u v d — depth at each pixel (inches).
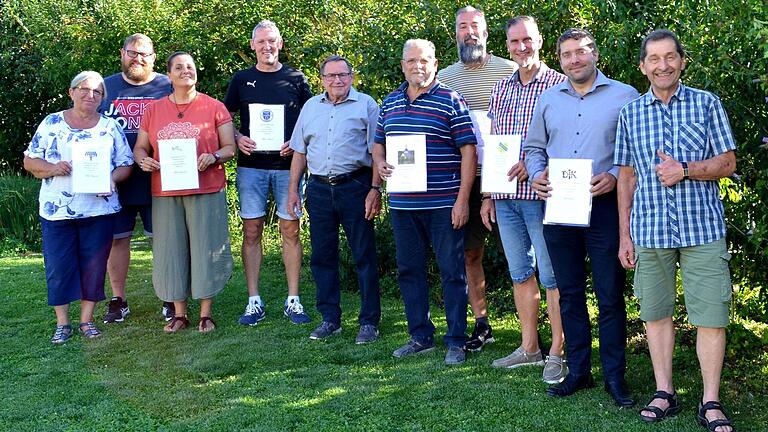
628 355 178.2
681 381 158.7
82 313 208.1
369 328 197.3
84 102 197.2
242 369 176.4
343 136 190.7
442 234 176.2
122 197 216.8
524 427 137.7
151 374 174.4
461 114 172.7
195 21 377.4
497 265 237.3
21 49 494.6
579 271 151.3
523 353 173.8
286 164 216.2
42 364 183.5
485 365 173.8
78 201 198.8
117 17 391.9
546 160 154.3
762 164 155.6
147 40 217.2
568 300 152.3
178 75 200.2
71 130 198.1
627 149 139.3
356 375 169.3
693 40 162.7
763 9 145.7
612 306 147.3
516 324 210.4
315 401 153.9
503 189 162.1
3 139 493.0
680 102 132.7
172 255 207.0
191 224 205.8
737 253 165.8
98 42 399.5
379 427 140.1
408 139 171.6
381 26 243.1
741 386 155.3
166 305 225.5
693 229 131.7
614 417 140.6
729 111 157.8
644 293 138.9
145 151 207.0
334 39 302.0
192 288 207.5
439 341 194.9
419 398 153.6
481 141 180.9
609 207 144.7
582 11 199.2
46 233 200.8
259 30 211.8
